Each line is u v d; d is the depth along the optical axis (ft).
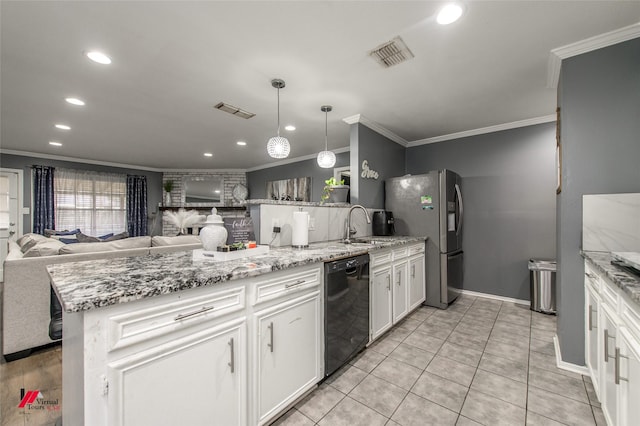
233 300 4.04
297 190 18.83
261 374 4.41
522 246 11.14
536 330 8.49
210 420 3.70
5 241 16.14
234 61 6.95
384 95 8.89
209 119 11.17
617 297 3.95
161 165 21.31
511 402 5.26
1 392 5.67
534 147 10.91
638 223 5.65
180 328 3.43
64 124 11.69
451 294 10.67
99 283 3.33
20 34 5.81
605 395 4.47
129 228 20.75
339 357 6.10
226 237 5.37
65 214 18.16
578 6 5.10
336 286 6.04
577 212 6.23
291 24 5.58
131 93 8.75
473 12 5.26
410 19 5.45
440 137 13.21
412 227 11.29
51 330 7.22
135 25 5.57
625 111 5.79
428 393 5.55
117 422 2.89
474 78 7.77
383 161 12.36
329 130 12.66
